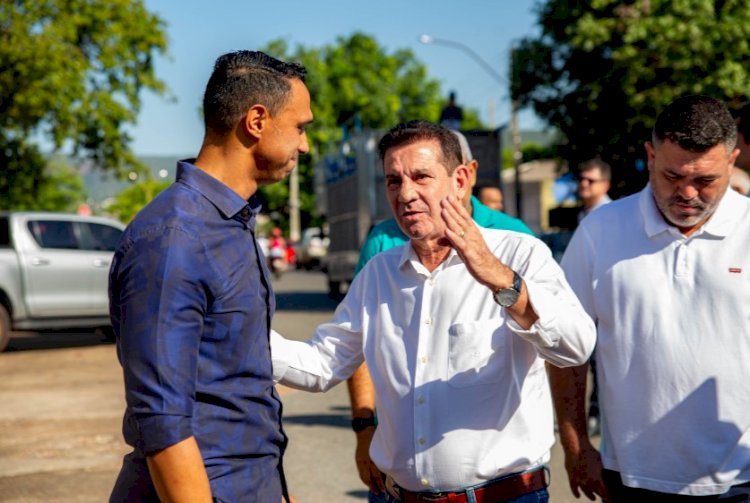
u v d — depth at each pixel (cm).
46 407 895
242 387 242
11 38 2272
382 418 304
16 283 1320
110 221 1418
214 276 234
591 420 710
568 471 341
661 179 307
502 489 287
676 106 304
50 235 1359
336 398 941
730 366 308
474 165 344
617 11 1872
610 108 1981
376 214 1902
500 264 264
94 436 767
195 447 228
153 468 227
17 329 1333
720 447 309
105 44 2528
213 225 238
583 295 333
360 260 396
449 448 285
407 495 299
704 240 312
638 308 318
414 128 291
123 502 245
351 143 1998
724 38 1791
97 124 2527
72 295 1359
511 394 286
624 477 321
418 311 295
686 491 313
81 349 1389
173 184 244
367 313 308
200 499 226
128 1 2545
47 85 2333
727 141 299
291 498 278
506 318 273
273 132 247
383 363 300
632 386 319
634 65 1844
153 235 230
